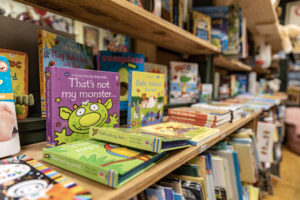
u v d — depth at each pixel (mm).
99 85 849
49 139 725
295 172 2887
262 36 3232
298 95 4941
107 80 881
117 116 935
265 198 2182
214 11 1788
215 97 2365
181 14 1302
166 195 690
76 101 772
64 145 695
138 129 891
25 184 471
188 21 1521
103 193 468
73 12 925
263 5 2168
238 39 1887
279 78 4977
